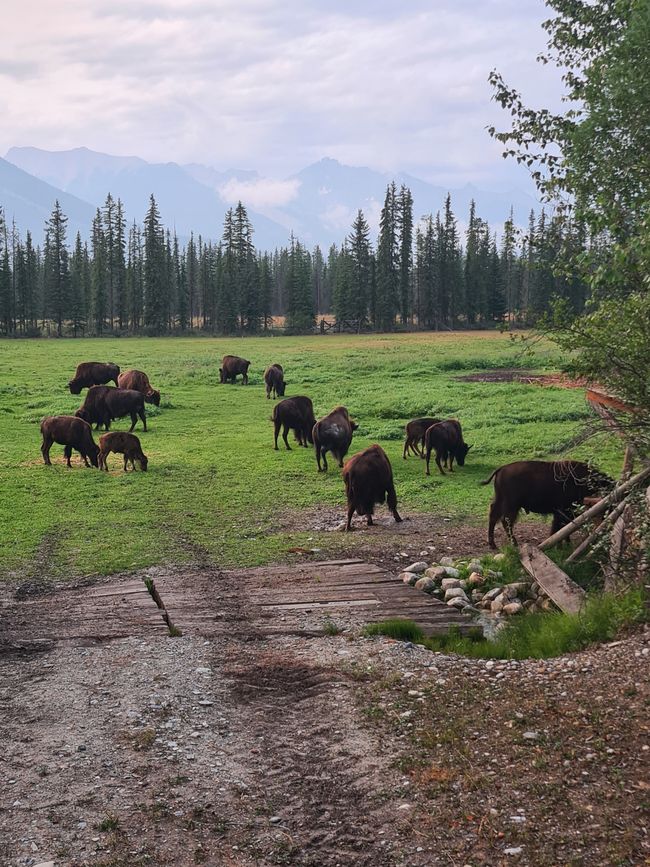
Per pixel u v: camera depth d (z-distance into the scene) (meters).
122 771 5.86
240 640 8.86
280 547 13.33
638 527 9.61
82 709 6.99
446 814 5.15
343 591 10.69
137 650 8.51
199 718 6.80
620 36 8.77
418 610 9.84
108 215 108.12
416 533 13.98
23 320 99.19
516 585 10.62
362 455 14.41
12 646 8.73
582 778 5.36
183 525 15.12
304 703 7.12
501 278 102.75
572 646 7.95
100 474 19.69
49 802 5.44
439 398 31.09
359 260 97.31
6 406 30.48
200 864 4.77
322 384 38.72
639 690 6.46
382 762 5.93
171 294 110.69
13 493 17.73
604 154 8.84
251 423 27.61
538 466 12.28
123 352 61.69
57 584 11.74
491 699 6.86
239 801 5.45
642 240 7.30
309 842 4.96
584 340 8.80
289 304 101.62
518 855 4.66
